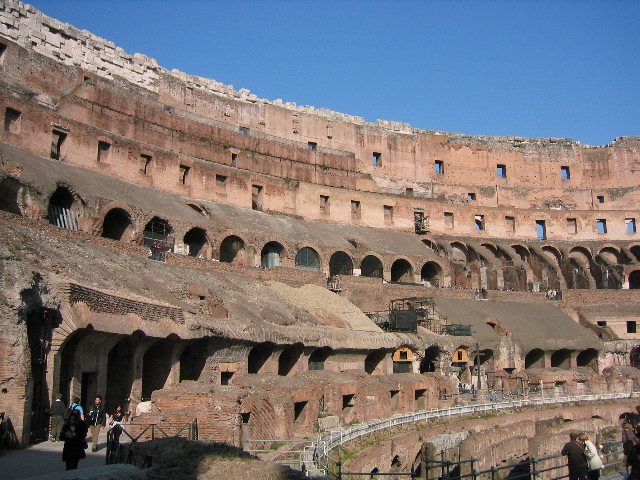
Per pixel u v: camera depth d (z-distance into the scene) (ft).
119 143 201.36
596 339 218.18
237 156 254.68
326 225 255.09
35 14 221.46
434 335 177.17
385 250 243.81
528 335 203.41
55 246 109.09
